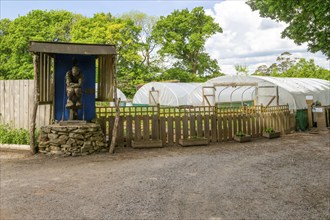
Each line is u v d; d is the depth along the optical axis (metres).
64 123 8.48
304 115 15.98
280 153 8.64
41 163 7.13
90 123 8.83
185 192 4.87
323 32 11.19
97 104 19.69
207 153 8.60
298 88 18.80
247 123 12.07
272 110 13.41
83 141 8.29
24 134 9.06
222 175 6.03
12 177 5.77
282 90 16.78
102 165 6.92
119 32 32.84
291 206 4.25
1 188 5.03
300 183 5.46
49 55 9.11
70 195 4.66
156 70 39.72
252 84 17.66
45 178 5.70
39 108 9.48
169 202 4.38
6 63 33.62
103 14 34.91
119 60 34.94
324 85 23.67
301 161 7.48
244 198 4.59
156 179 5.66
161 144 9.55
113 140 8.57
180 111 10.32
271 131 12.34
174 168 6.63
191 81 40.38
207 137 10.77
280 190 5.02
